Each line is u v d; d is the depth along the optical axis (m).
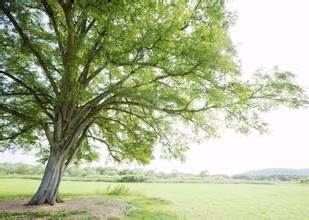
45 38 14.19
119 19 10.52
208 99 13.33
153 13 11.22
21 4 12.05
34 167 106.31
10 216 11.48
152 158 19.84
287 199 28.86
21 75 15.62
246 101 13.63
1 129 18.83
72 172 107.06
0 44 13.57
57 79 16.53
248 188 53.25
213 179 103.69
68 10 11.93
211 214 15.95
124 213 14.08
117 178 89.88
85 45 12.30
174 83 14.38
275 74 13.00
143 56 12.28
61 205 15.70
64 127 16.11
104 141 20.84
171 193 34.88
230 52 11.81
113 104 16.12
